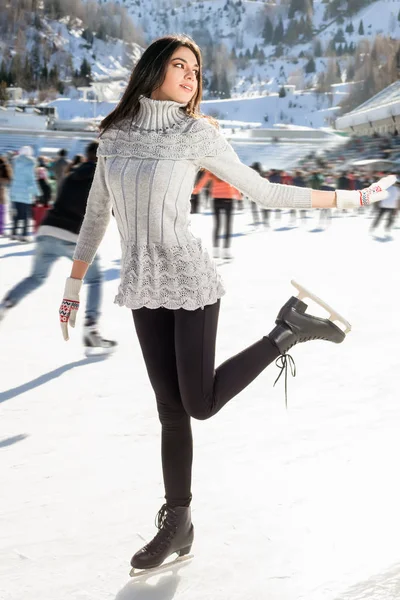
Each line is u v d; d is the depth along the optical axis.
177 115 2.10
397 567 2.16
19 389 4.37
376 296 7.36
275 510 2.62
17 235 13.58
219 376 2.15
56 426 3.69
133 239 2.09
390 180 2.28
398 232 16.56
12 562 2.31
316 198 2.18
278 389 4.22
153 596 2.10
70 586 2.16
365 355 4.95
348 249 12.65
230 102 197.88
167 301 2.06
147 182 2.03
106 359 5.08
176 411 2.20
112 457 3.23
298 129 79.69
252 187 2.13
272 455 3.18
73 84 196.62
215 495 2.76
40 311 6.83
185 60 2.10
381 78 152.50
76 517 2.63
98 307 5.40
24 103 118.12
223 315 6.53
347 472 2.96
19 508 2.71
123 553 2.36
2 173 14.08
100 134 2.16
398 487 2.79
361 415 3.70
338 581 2.11
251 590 2.10
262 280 8.71
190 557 2.29
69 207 5.43
